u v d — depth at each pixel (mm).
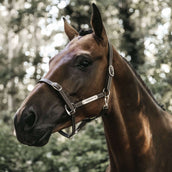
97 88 2709
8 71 13672
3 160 7141
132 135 2824
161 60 9047
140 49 10805
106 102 2729
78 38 2857
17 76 13773
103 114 2814
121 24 11344
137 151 2830
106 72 2768
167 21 10844
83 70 2670
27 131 2482
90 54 2705
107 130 2855
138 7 11000
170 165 2916
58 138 8188
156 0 10953
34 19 14031
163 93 8633
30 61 13461
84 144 7148
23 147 7461
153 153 2873
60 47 11734
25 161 7555
